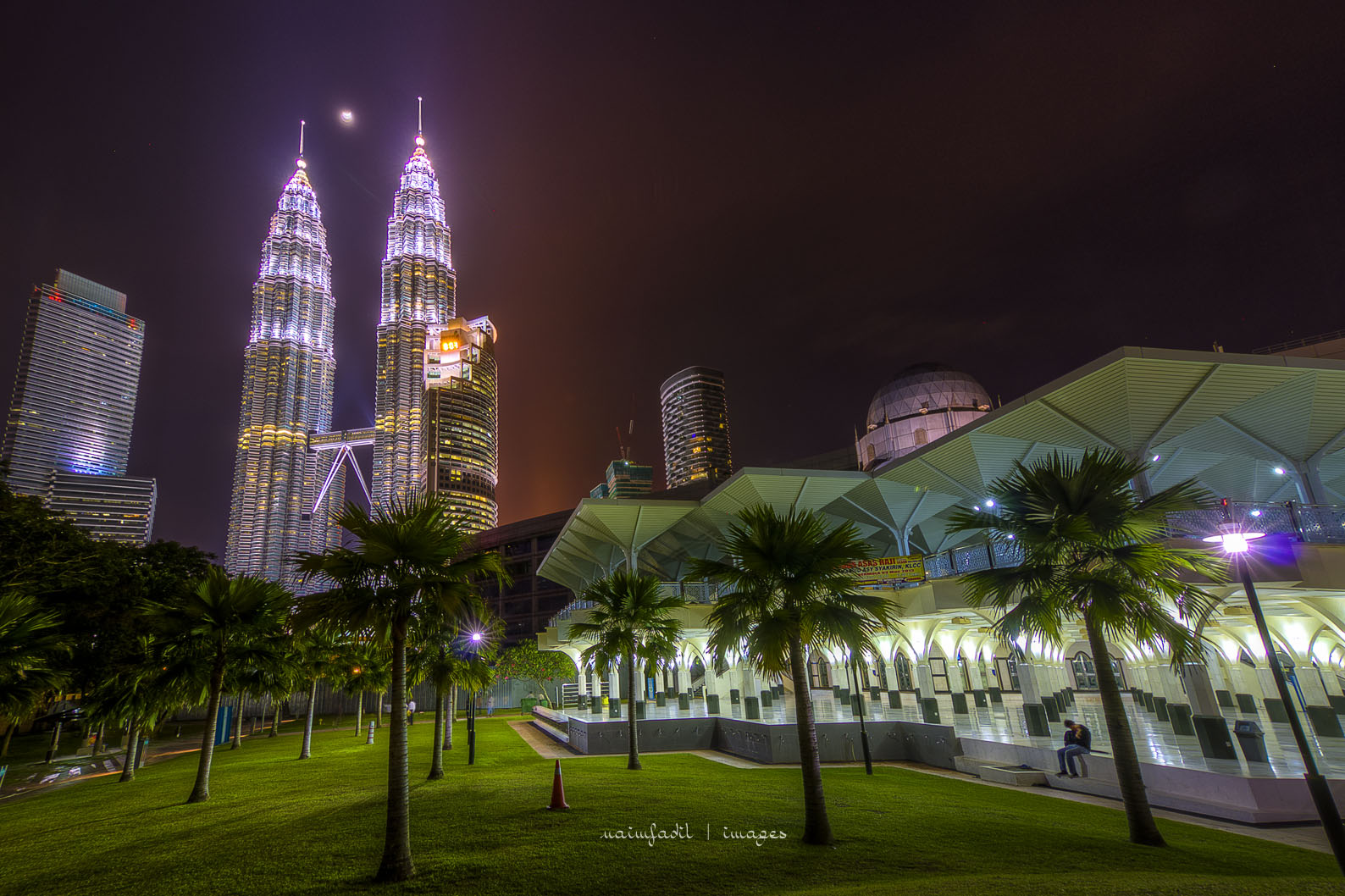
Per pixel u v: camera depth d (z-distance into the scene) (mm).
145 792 22906
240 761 31984
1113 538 14562
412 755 30750
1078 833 13484
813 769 12906
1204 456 33219
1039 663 33156
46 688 19453
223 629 21375
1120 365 24703
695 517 44250
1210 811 15602
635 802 16125
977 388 68750
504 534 123438
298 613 12891
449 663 24344
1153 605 13906
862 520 43469
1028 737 21984
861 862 11258
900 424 68188
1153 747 19656
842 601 15383
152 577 38156
